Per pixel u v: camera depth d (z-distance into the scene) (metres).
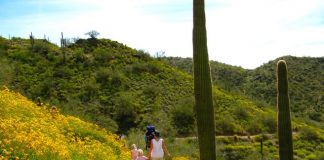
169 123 58.38
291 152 12.79
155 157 10.89
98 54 75.88
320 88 111.00
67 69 67.69
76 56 73.44
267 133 63.12
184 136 56.25
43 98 57.72
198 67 9.99
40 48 73.50
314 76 118.12
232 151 51.34
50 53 72.31
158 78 73.75
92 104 59.53
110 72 69.00
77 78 66.56
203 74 9.97
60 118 17.64
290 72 122.44
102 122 46.44
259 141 58.81
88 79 66.88
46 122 15.71
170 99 66.81
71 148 13.50
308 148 58.75
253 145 56.12
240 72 130.88
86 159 13.14
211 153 9.89
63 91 61.47
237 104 72.38
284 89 12.79
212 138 9.95
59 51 74.62
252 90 116.44
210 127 9.93
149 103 63.59
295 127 67.38
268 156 50.91
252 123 64.62
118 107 58.94
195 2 10.17
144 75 73.25
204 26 10.13
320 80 115.12
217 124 62.06
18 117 13.89
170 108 63.53
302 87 113.00
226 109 69.69
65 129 17.09
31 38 77.06
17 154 10.36
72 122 18.56
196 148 38.12
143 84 69.88
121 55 79.25
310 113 96.75
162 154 10.96
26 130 12.09
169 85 72.19
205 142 9.90
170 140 46.38
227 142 56.50
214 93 74.75
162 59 87.00
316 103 102.88
